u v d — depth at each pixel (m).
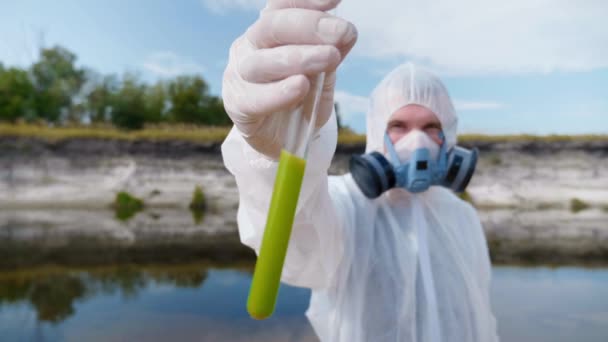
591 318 3.42
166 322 3.33
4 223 8.02
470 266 1.58
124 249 5.96
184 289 4.20
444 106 1.63
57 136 11.68
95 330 3.22
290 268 1.17
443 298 1.43
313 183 0.91
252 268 4.99
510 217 8.94
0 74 15.21
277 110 0.60
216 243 6.38
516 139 11.78
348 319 1.35
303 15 0.59
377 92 1.68
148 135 11.81
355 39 0.60
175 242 6.44
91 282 4.48
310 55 0.56
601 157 11.32
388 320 1.35
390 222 1.52
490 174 11.34
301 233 1.08
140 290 4.18
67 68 16.44
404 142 1.51
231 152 0.94
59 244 6.29
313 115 0.56
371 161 1.46
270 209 0.47
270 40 0.62
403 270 1.42
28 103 15.16
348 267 1.37
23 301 3.91
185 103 17.11
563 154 11.51
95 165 11.38
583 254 5.61
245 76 0.62
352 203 1.52
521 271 4.80
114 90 16.92
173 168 11.41
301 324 3.25
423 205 1.62
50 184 10.97
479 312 1.48
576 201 10.45
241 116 0.67
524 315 3.51
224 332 3.11
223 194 11.00
